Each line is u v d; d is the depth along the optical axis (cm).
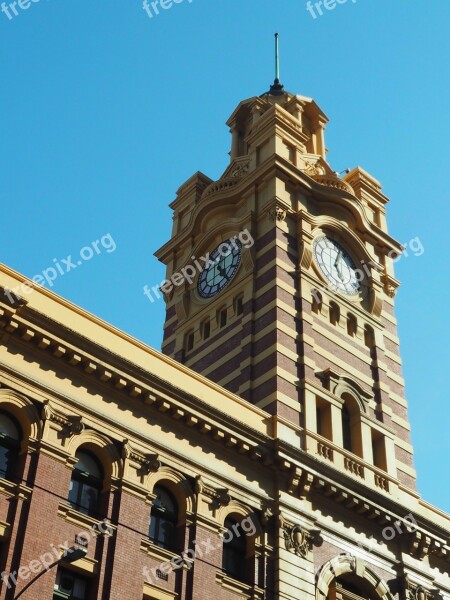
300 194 5166
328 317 4847
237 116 6072
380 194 5803
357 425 4553
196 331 5041
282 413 4184
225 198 5269
